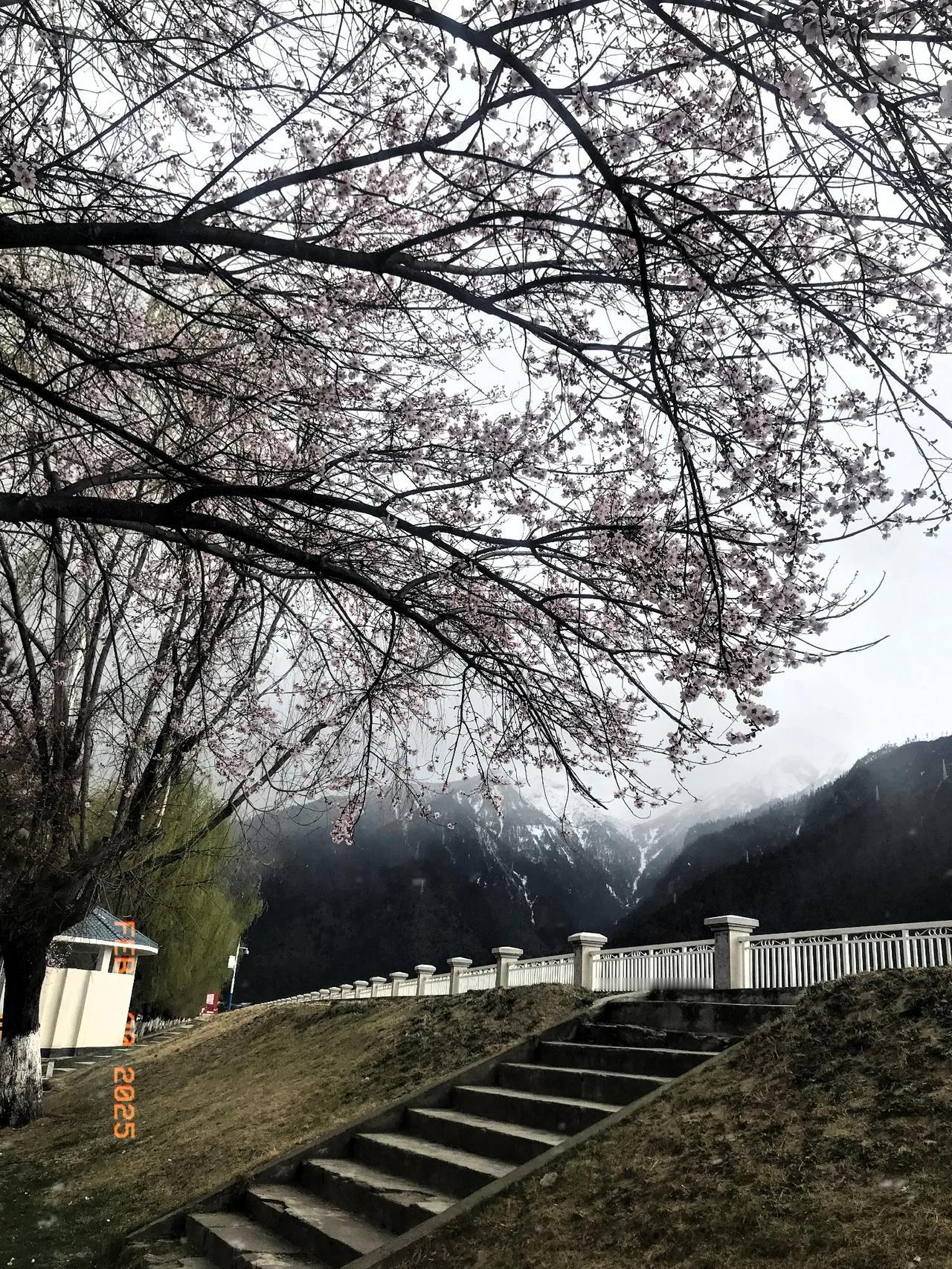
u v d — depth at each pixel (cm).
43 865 1463
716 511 523
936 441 399
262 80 539
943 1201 520
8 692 1148
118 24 488
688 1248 538
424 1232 632
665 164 486
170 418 652
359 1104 1179
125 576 900
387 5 412
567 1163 682
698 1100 734
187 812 1738
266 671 989
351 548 654
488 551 643
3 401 661
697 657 579
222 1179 986
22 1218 982
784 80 360
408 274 506
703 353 513
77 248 518
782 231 450
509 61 402
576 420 608
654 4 364
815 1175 582
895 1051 717
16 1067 1620
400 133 584
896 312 470
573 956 1515
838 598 525
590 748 720
